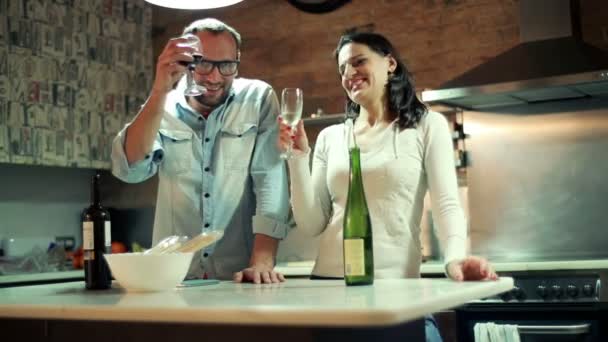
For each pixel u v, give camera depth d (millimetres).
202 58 2203
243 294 1611
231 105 2432
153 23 5074
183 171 2393
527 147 4000
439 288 1575
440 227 2006
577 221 3869
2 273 3955
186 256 1806
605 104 3834
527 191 3990
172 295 1638
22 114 4141
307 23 4621
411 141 2119
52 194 4707
